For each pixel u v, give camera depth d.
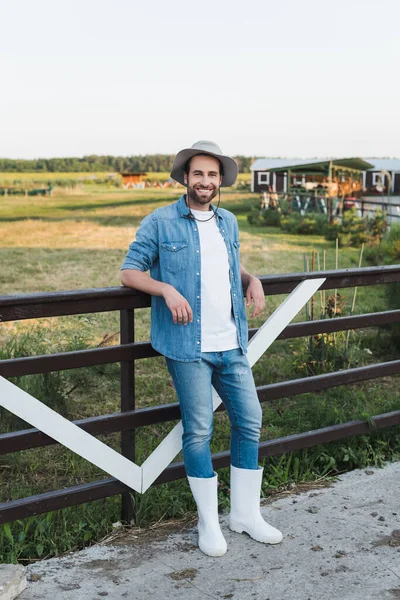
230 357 3.09
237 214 28.25
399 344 7.39
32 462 4.55
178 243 2.98
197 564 3.01
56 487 4.23
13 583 2.73
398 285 8.26
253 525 3.20
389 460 4.20
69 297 3.02
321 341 6.58
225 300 3.04
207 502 3.13
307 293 3.67
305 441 3.82
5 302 2.87
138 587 2.84
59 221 27.69
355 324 3.92
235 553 3.10
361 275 3.86
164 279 3.00
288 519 3.42
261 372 6.75
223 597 2.76
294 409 5.29
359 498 3.66
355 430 4.02
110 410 5.61
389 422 4.16
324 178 26.02
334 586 2.83
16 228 25.20
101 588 2.83
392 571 2.95
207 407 3.07
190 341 2.99
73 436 3.11
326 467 4.00
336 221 21.47
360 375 3.99
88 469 4.43
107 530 3.34
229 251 3.07
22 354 6.20
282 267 15.38
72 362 3.10
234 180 3.12
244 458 3.20
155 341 3.10
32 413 3.00
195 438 3.10
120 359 3.23
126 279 2.98
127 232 24.16
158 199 35.34
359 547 3.14
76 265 15.99
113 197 35.88
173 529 3.35
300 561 3.03
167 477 3.43
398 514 3.48
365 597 2.75
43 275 14.41
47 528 3.28
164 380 6.49
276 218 24.88
